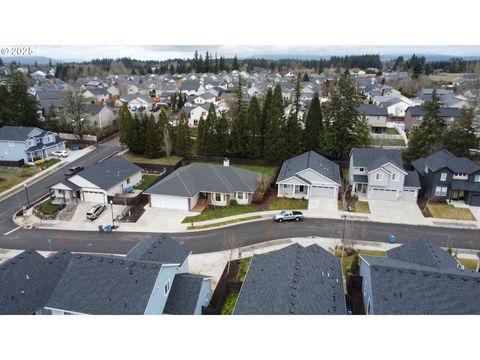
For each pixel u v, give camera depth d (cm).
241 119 5969
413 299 2100
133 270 2303
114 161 5000
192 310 2375
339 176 4797
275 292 2195
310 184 4519
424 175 4700
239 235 3691
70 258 2742
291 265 2391
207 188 4419
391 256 2853
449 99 9475
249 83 14925
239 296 2303
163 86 14088
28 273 2469
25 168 5656
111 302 2170
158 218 4088
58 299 2242
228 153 6103
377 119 7906
